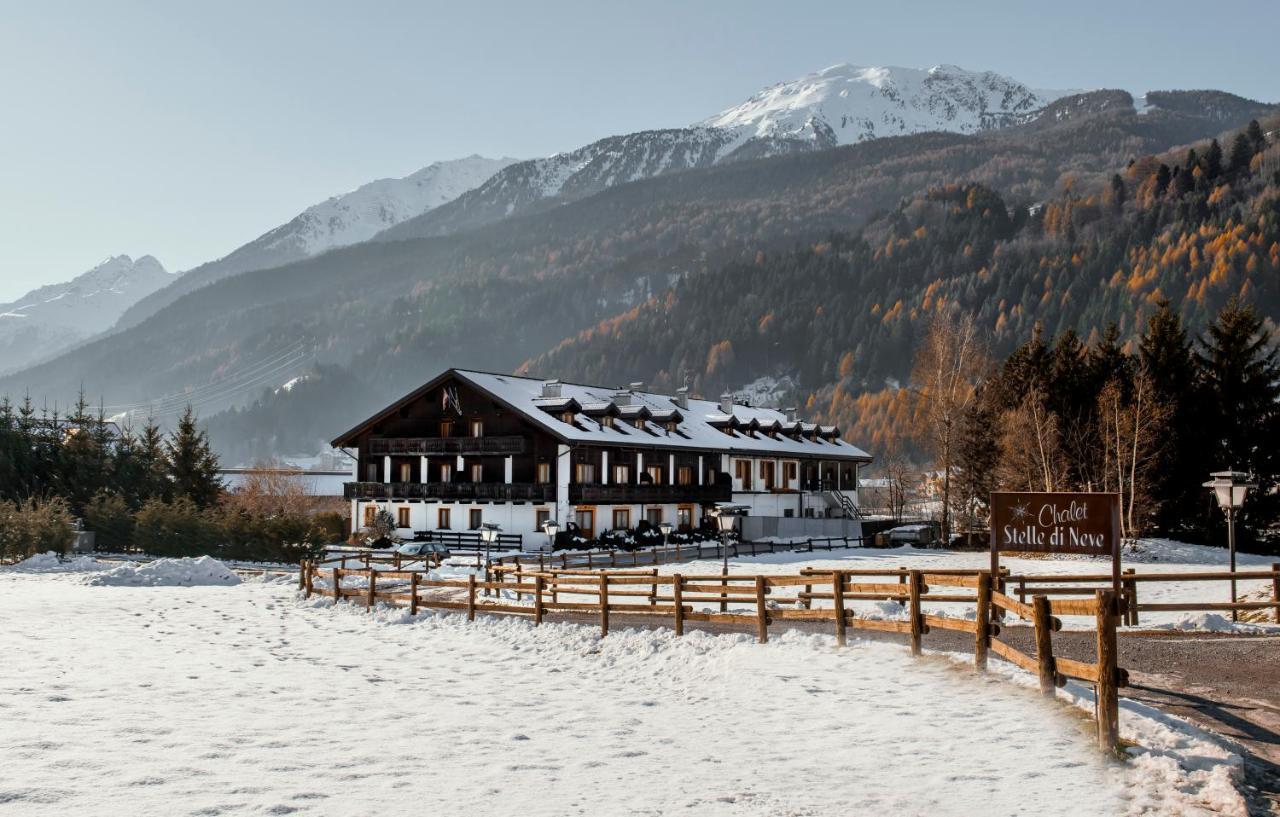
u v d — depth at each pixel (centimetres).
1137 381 5744
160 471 6981
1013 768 1106
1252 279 15888
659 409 7106
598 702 1683
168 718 1520
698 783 1113
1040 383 6731
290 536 5078
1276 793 1018
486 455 6144
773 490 7688
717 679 1805
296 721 1512
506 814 994
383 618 2936
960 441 7000
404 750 1302
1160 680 1585
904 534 6825
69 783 1106
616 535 5972
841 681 1644
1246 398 5716
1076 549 1753
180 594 3628
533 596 3428
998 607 1681
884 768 1141
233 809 1009
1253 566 4638
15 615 2919
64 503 5775
